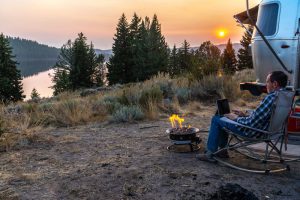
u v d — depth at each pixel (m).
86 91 20.02
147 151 5.68
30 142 6.38
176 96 10.32
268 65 7.55
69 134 7.03
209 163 5.03
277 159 5.13
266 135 4.59
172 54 71.56
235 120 4.78
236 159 5.20
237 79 13.34
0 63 49.84
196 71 12.55
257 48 7.83
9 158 5.45
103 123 8.05
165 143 6.14
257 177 4.50
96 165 5.03
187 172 4.64
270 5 7.55
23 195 4.06
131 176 4.55
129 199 3.91
